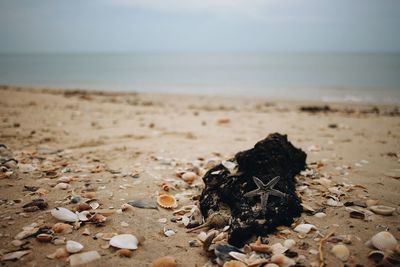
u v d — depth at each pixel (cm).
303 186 69
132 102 257
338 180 73
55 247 48
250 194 54
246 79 495
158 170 80
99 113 187
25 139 113
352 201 62
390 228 53
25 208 57
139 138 120
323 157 92
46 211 57
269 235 52
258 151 64
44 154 94
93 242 49
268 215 54
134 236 50
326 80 435
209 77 550
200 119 173
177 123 159
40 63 1427
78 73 707
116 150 99
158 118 175
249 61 1295
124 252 47
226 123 160
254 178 55
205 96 310
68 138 117
